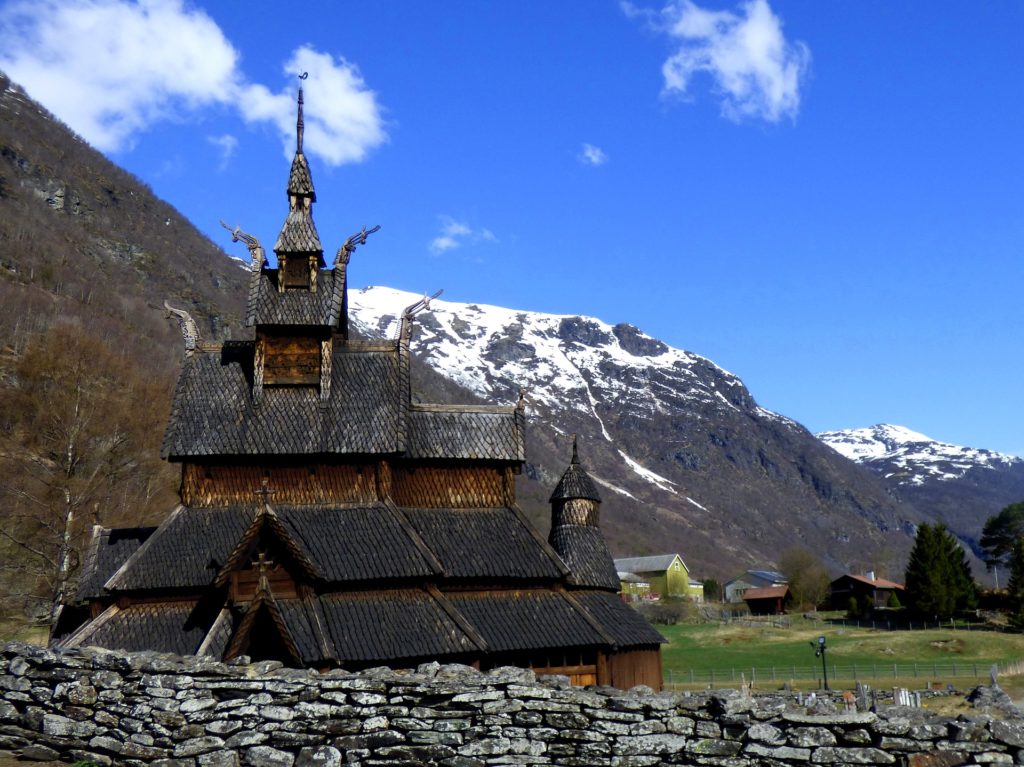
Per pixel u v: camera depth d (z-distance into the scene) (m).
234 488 41.66
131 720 20.50
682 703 19.91
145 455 79.75
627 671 43.81
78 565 57.97
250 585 35.91
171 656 21.30
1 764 20.31
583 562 48.03
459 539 42.38
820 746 18.66
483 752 20.03
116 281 199.12
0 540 64.12
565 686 20.64
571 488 50.53
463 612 39.62
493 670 21.08
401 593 38.59
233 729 20.31
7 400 76.44
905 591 126.56
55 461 69.38
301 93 47.69
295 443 41.81
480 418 46.16
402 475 44.19
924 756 18.16
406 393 44.97
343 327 48.19
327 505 41.72
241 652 33.91
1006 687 68.94
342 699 20.47
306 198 46.59
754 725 19.17
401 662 35.97
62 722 20.70
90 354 89.38
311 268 45.22
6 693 21.09
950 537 125.75
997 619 116.25
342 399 43.97
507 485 45.12
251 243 45.75
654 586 179.38
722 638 111.31
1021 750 17.94
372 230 47.34
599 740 19.86
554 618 40.53
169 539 39.53
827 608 152.88
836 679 77.62
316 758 19.92
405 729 20.25
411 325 47.28
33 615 64.31
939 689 61.12
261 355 44.12
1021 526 144.00
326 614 36.75
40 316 133.62
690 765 19.34
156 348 148.12
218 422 42.47
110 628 36.81
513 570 41.22
